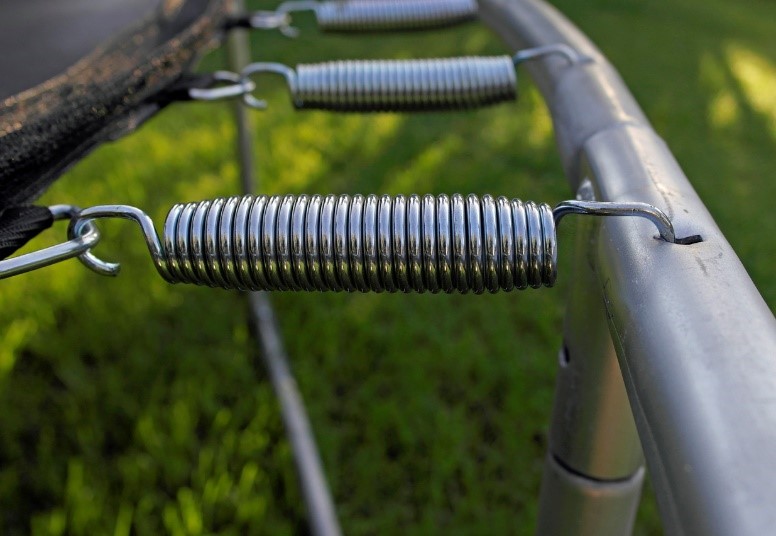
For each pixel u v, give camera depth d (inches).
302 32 55.7
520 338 27.7
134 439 23.0
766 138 43.6
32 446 23.1
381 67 15.4
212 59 47.9
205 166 37.5
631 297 9.9
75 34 15.9
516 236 10.3
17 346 25.4
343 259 10.6
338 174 37.6
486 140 42.0
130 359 25.8
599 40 58.7
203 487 21.8
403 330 27.4
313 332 27.3
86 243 11.0
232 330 27.7
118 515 21.3
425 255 10.4
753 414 7.8
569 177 12.9
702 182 37.9
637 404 9.4
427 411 24.4
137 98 14.0
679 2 72.6
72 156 13.1
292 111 43.9
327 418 24.4
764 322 9.1
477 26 58.8
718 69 54.5
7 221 11.4
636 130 12.0
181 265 10.8
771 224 34.6
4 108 13.2
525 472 22.9
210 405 23.9
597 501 12.8
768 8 78.8
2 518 21.3
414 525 21.8
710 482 7.5
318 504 21.1
